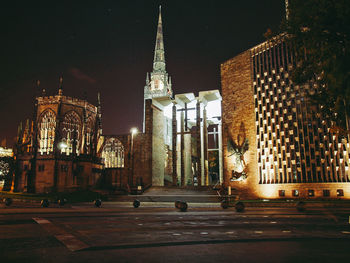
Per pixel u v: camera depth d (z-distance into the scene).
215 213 27.83
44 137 64.81
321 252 10.68
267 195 50.16
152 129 67.94
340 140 44.88
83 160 64.06
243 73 57.03
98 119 72.44
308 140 47.38
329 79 18.98
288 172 48.75
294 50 22.11
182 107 73.62
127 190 60.53
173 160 66.81
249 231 15.98
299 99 49.41
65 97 65.62
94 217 23.44
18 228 16.80
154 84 140.50
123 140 70.06
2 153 109.50
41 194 52.53
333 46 18.03
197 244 12.22
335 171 44.56
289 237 13.90
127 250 11.02
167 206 38.31
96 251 10.87
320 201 38.34
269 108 52.72
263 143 52.59
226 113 58.34
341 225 18.78
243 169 53.47
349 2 16.28
